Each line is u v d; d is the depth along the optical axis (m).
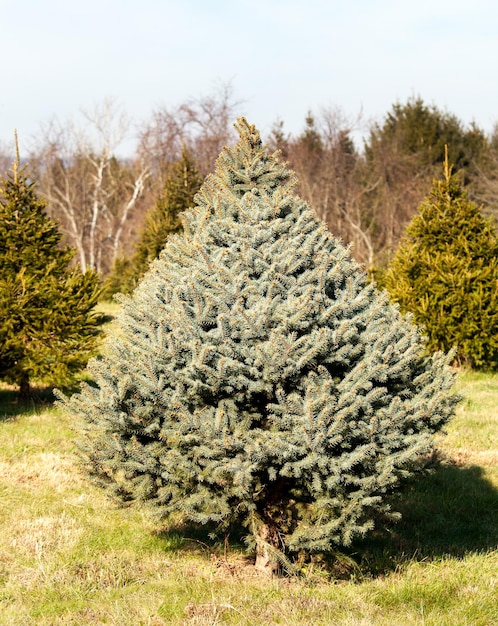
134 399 6.21
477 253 16.38
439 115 49.41
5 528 7.62
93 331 13.36
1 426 11.71
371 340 6.24
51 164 53.44
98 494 8.77
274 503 6.54
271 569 6.61
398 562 7.02
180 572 6.68
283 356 5.74
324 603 5.85
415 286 16.55
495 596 6.17
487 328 15.70
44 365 12.63
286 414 5.73
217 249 6.57
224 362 5.79
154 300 6.40
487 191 38.00
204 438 5.80
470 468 10.04
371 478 5.83
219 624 5.47
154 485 6.29
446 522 8.27
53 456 10.14
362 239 44.59
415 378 6.57
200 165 49.38
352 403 5.80
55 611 5.79
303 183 47.06
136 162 56.94
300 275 6.30
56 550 7.07
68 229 54.56
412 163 47.06
